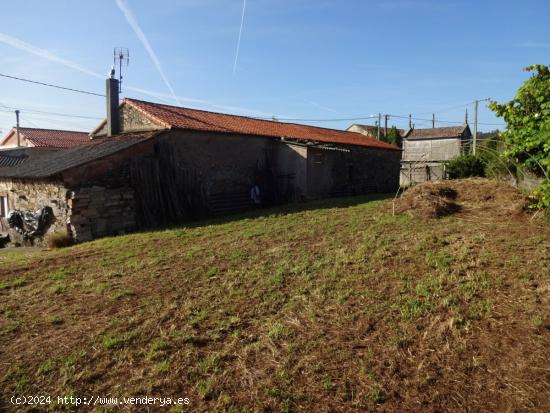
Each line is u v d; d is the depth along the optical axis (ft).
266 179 55.72
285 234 30.12
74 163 38.14
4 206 45.68
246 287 19.36
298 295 17.94
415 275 19.30
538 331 13.76
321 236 28.60
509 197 33.19
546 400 10.82
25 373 13.00
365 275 19.71
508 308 15.38
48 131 105.19
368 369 12.46
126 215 39.34
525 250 21.40
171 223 41.83
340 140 68.54
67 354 13.97
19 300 19.25
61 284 21.17
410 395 11.32
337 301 17.03
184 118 50.98
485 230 26.35
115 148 41.22
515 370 12.02
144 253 27.20
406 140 134.72
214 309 17.11
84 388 12.17
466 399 11.07
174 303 17.81
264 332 15.01
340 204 46.80
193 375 12.64
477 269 19.36
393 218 32.94
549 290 16.33
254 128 58.23
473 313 15.12
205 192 46.03
